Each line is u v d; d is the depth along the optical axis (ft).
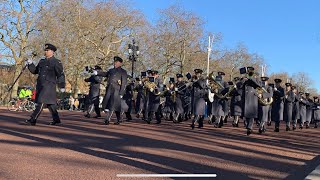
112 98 43.57
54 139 27.45
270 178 19.26
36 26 121.19
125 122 50.37
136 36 141.79
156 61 144.25
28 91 74.74
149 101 51.88
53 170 17.97
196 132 40.47
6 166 18.26
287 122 56.90
